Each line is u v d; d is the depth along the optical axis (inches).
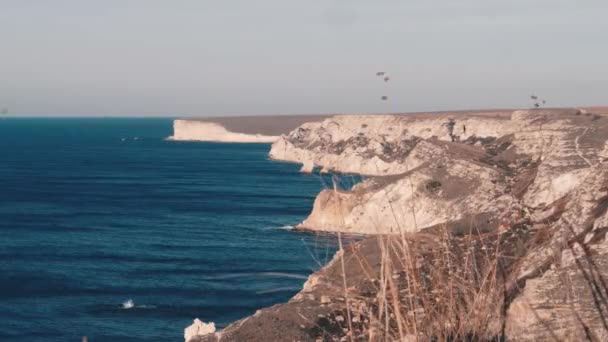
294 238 2738.7
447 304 211.2
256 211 3700.8
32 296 1967.3
